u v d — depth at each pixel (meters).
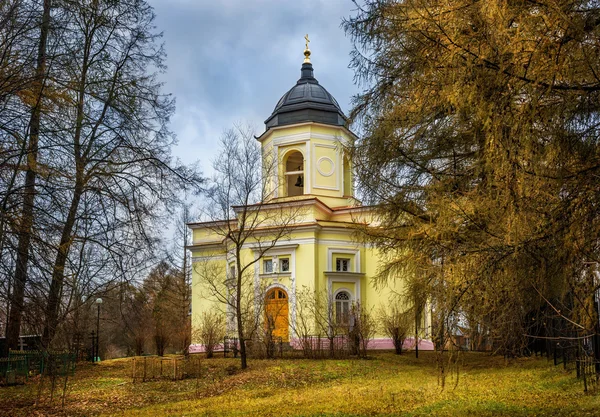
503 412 9.17
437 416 9.34
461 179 10.48
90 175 16.72
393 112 11.63
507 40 6.09
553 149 6.17
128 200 17.36
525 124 6.05
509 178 6.25
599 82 5.90
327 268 29.25
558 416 8.37
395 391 13.12
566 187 6.25
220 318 27.09
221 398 14.31
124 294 18.53
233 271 30.56
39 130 13.53
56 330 13.83
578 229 6.17
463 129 10.41
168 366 18.27
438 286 9.19
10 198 12.81
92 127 17.64
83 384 17.34
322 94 32.72
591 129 6.30
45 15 13.60
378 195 13.15
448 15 6.82
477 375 14.95
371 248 15.34
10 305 12.70
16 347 17.56
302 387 16.03
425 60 7.35
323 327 23.72
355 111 13.11
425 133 11.45
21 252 12.47
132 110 18.73
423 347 28.47
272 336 23.58
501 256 7.04
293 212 29.19
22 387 16.30
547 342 16.31
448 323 8.50
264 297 25.33
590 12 5.83
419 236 11.61
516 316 9.69
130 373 19.00
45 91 13.80
